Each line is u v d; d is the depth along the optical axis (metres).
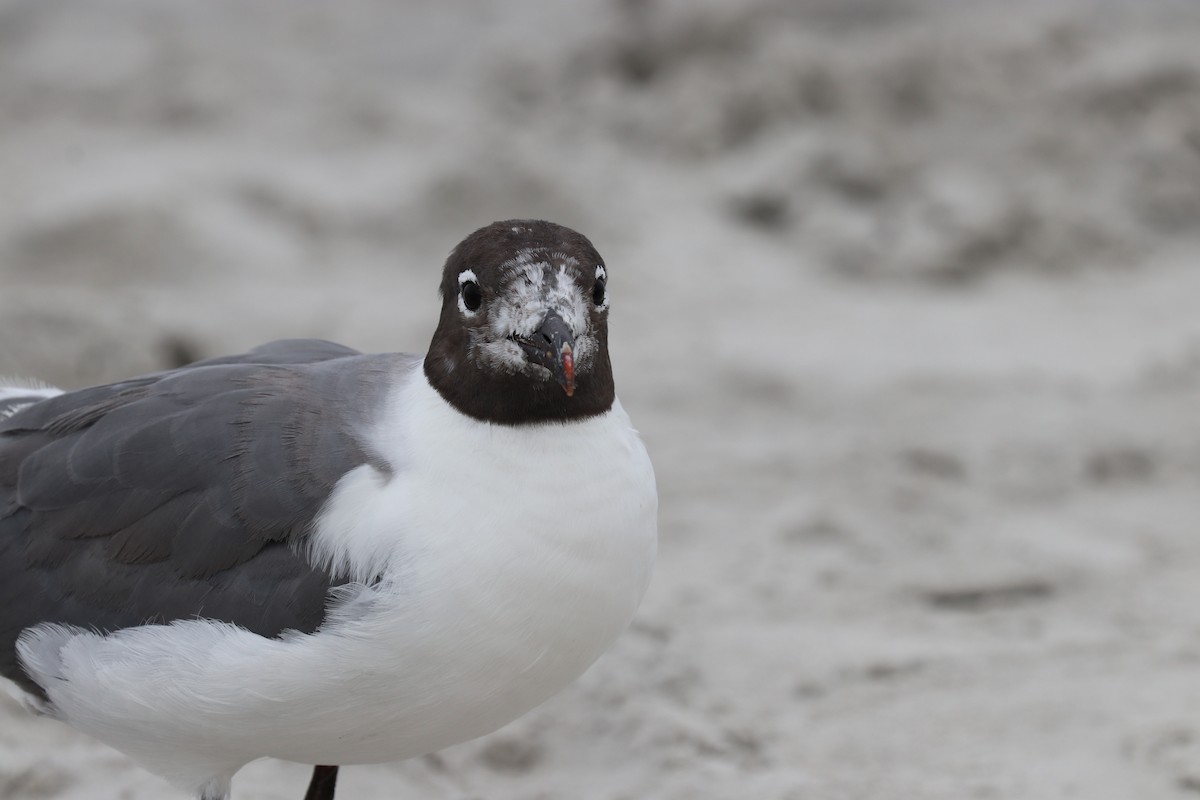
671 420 15.33
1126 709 9.78
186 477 7.46
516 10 32.31
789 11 27.06
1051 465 14.17
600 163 23.72
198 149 24.52
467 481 7.02
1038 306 19.39
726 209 22.33
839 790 8.98
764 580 11.91
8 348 13.72
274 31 32.16
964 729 9.68
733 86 24.66
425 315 18.08
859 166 22.48
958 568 12.11
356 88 28.23
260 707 7.14
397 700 7.11
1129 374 16.62
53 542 7.70
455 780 9.34
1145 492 13.76
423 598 6.91
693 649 10.69
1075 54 25.42
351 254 20.55
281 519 7.26
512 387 7.04
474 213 21.62
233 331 16.94
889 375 16.59
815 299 19.42
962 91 24.50
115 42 31.42
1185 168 22.84
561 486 7.02
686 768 9.23
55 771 8.84
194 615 7.31
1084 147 23.34
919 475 13.99
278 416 7.51
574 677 7.45
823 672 10.44
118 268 19.39
